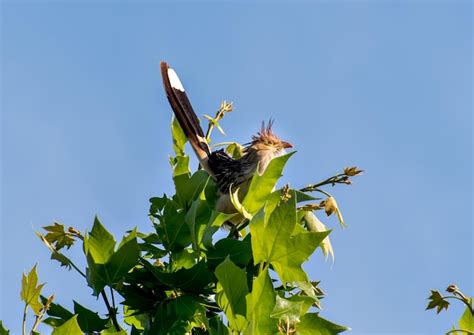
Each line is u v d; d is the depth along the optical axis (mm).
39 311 6598
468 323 7484
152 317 7230
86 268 6988
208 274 6934
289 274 6340
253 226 6418
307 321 6434
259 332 5805
